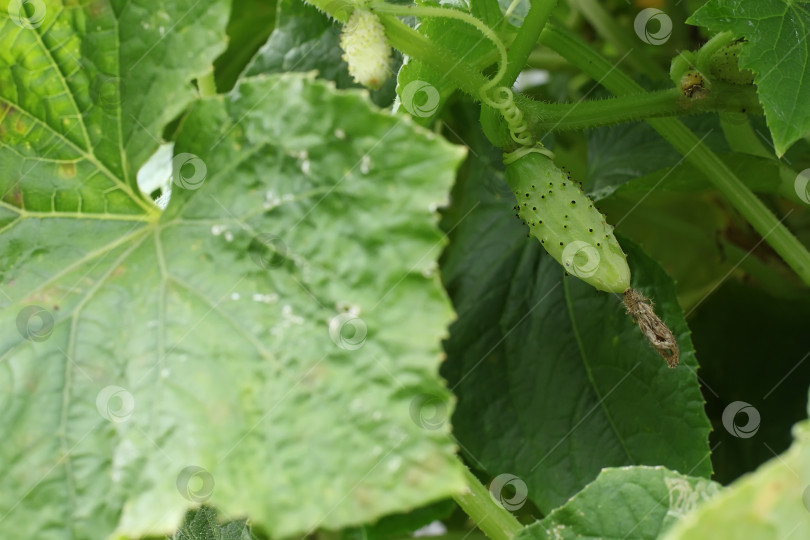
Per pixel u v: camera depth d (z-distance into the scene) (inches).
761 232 30.7
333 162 25.2
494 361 31.8
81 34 26.6
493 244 33.0
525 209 28.5
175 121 32.2
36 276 26.5
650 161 32.9
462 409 31.4
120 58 26.7
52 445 25.5
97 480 25.2
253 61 31.9
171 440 25.1
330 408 24.6
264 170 25.6
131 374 25.5
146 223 26.7
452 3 29.8
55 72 26.8
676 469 29.8
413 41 28.3
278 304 25.2
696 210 36.4
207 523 29.4
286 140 25.5
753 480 23.9
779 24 28.2
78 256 26.6
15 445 25.5
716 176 30.6
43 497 25.3
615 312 31.1
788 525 23.9
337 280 25.0
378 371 24.6
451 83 30.0
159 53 26.5
